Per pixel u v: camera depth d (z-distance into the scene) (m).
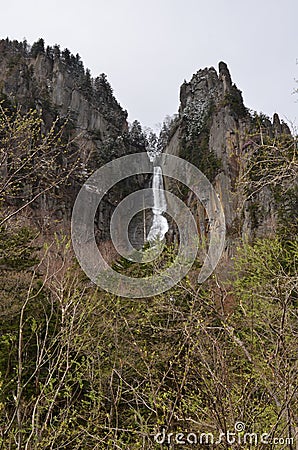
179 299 4.48
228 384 2.65
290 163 4.05
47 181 5.46
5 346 5.25
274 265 4.74
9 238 6.41
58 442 3.40
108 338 4.30
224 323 2.94
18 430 2.54
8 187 5.23
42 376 5.15
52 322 5.12
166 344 4.05
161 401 2.74
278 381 2.59
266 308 3.96
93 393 3.68
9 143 5.04
